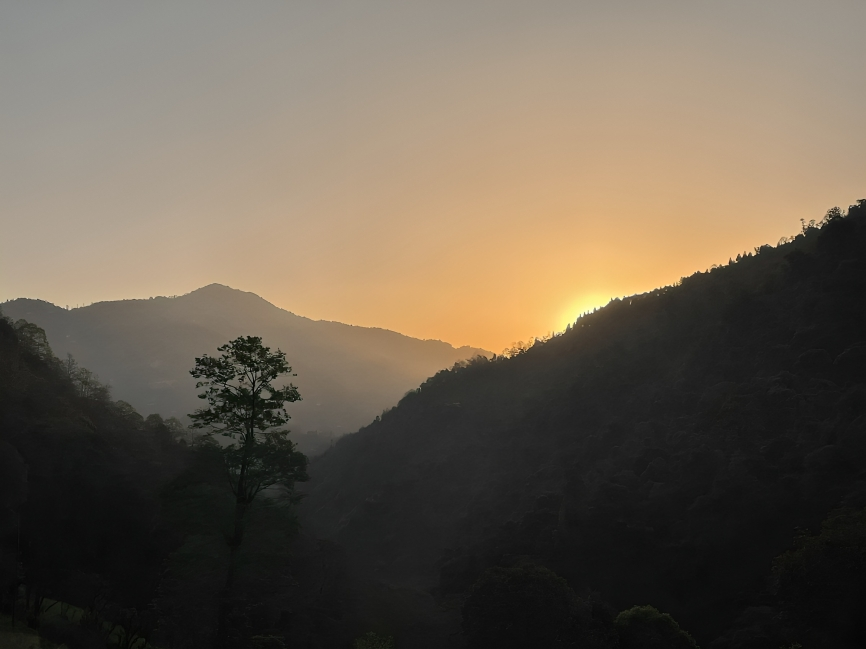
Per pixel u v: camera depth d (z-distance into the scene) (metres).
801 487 94.75
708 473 109.56
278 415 54.34
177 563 54.47
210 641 52.75
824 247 154.00
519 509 138.88
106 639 39.88
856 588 65.06
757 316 152.88
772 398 117.50
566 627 66.56
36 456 77.12
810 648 65.75
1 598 40.59
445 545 146.75
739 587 87.56
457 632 83.44
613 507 107.88
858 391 107.00
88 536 76.56
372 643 73.69
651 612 65.19
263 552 55.44
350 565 117.06
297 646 68.38
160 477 92.50
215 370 51.62
